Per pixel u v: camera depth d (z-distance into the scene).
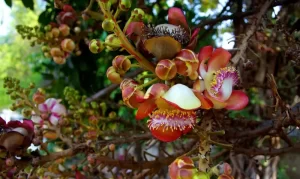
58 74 0.58
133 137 0.38
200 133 0.24
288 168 0.69
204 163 0.23
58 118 0.35
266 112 0.52
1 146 0.29
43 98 0.35
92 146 0.33
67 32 0.39
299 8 0.44
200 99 0.22
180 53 0.23
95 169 0.35
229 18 0.44
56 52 0.38
